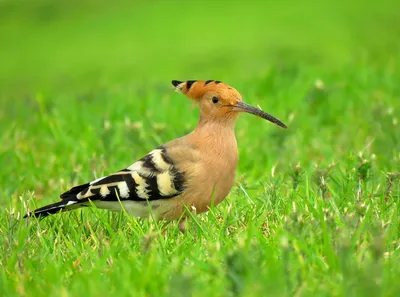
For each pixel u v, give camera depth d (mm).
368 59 20234
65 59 28031
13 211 9258
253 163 12039
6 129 15023
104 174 11625
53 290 7121
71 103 17016
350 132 13289
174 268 7414
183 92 9453
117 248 8023
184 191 8906
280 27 28203
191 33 29156
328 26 27500
